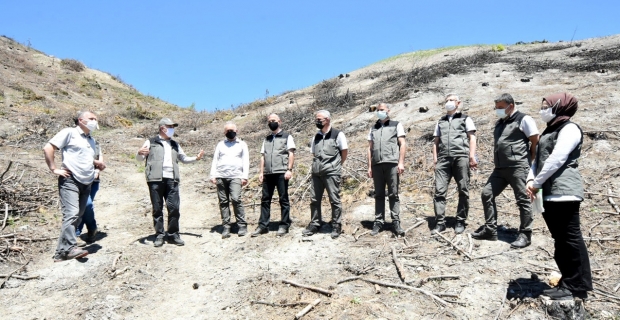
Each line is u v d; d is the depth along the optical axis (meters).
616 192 5.92
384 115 5.62
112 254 5.56
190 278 5.02
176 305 4.45
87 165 5.38
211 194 8.73
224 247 5.81
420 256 4.95
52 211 7.02
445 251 5.02
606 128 7.96
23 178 8.31
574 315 3.60
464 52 20.41
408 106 12.73
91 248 5.79
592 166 6.77
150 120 18.75
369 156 5.79
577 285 3.69
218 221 7.04
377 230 5.70
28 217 6.62
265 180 6.15
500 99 4.84
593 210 5.56
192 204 8.17
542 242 4.98
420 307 4.02
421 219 6.04
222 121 17.58
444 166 5.47
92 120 5.40
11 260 5.28
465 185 5.35
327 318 3.96
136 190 9.08
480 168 7.46
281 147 6.06
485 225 5.16
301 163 9.42
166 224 6.94
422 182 7.40
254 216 7.12
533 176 3.91
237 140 6.29
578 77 12.55
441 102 12.32
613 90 10.42
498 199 6.40
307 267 5.04
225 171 6.15
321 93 18.28
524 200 4.83
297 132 13.16
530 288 4.11
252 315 4.16
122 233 6.43
